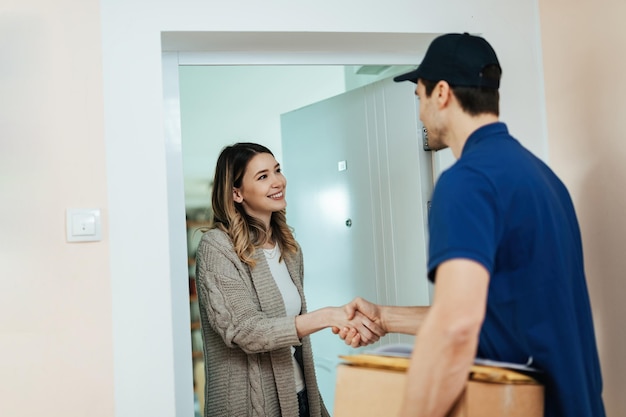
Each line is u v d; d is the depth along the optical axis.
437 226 0.97
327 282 2.59
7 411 1.57
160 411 1.67
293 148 2.75
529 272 1.01
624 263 1.57
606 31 1.62
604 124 1.64
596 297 1.70
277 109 2.80
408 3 1.86
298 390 1.92
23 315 1.59
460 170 1.01
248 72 2.74
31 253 1.60
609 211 1.63
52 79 1.64
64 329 1.62
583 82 1.72
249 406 1.79
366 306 1.63
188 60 1.91
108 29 1.69
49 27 1.64
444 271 0.92
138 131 1.69
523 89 1.93
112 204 1.67
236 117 2.71
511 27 1.93
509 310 1.04
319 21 1.80
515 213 1.00
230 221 1.87
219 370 1.81
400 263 2.25
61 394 1.61
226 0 1.75
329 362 2.62
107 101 1.68
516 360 1.06
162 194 1.69
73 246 1.63
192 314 2.27
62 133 1.64
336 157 2.54
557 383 1.01
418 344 0.93
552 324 1.01
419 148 2.16
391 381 1.07
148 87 1.70
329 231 2.58
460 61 1.11
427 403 0.92
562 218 1.07
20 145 1.61
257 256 1.87
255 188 1.90
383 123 2.31
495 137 1.08
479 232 0.94
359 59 2.02
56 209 1.62
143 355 1.67
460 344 0.90
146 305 1.68
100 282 1.65
